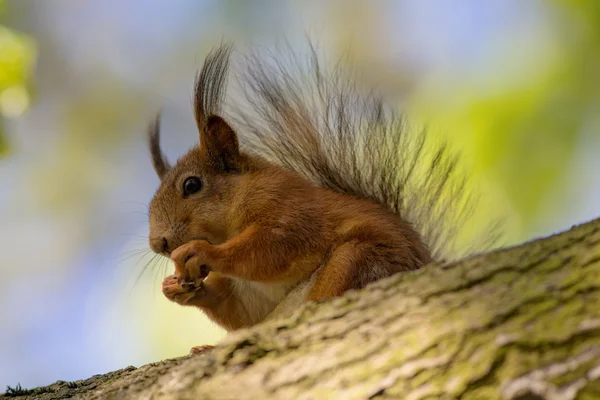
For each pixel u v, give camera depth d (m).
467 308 5.72
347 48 20.05
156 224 9.58
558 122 14.32
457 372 5.40
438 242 10.45
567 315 5.35
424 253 9.27
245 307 9.51
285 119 10.67
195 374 6.28
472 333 5.51
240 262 8.84
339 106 10.81
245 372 6.08
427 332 5.68
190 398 6.09
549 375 5.13
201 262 8.77
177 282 9.30
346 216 9.04
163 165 10.71
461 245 12.34
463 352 5.45
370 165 10.48
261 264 8.86
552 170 13.97
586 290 5.45
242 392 5.93
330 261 8.73
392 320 5.93
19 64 11.30
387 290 6.29
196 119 9.93
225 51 10.24
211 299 9.49
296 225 8.92
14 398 7.98
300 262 8.92
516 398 5.14
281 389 5.84
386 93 18.92
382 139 10.73
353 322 6.09
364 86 18.98
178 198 9.55
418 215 10.49
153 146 10.80
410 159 11.38
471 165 14.12
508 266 5.94
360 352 5.82
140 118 20.22
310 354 5.99
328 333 6.09
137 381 7.19
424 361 5.54
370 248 8.71
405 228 9.30
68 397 7.61
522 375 5.20
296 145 10.56
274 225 8.95
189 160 9.80
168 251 9.51
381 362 5.68
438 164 11.10
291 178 9.44
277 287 9.20
